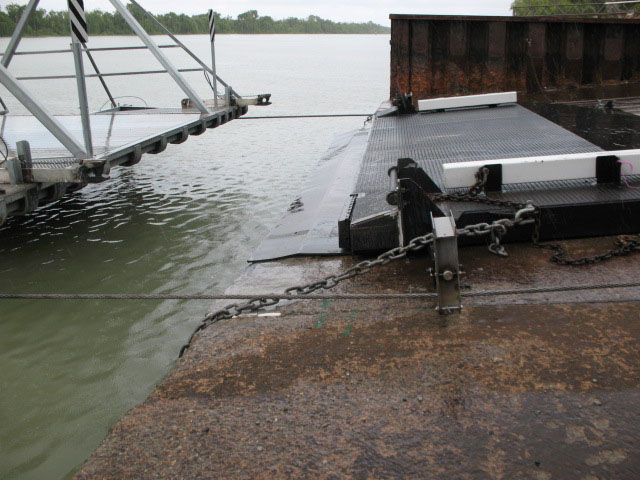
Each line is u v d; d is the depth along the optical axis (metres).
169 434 2.39
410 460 2.13
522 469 2.04
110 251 7.42
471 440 2.20
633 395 2.38
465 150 6.08
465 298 3.32
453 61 14.14
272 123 20.00
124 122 10.70
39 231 8.23
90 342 5.11
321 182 8.59
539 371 2.58
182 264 6.95
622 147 5.59
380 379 2.63
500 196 4.16
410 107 9.64
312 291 3.36
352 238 4.12
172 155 13.97
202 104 11.45
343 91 30.55
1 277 6.61
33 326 5.41
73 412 4.13
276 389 2.63
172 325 5.39
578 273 3.53
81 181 6.68
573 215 3.95
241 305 3.39
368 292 3.58
